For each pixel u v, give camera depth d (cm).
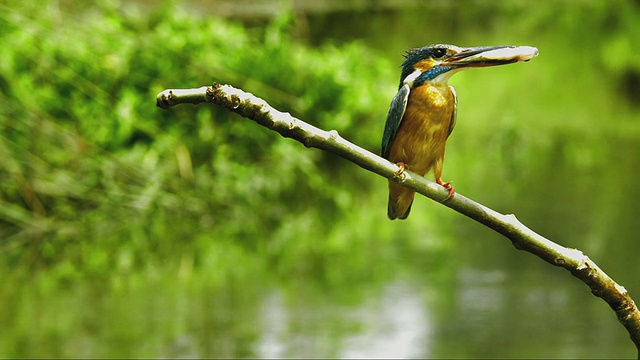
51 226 1244
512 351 765
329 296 945
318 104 1497
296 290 974
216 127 1433
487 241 1170
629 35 2370
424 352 756
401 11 2438
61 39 1399
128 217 1288
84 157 1312
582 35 2394
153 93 1427
